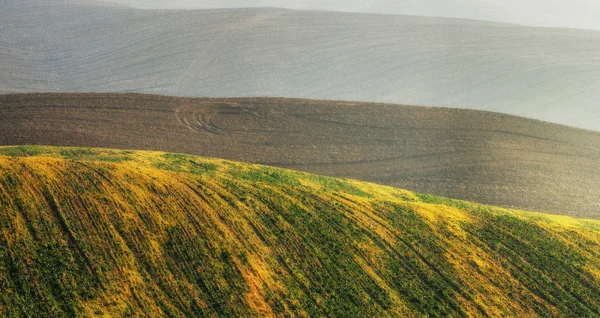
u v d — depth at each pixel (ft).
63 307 56.03
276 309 61.93
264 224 76.69
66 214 68.54
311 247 73.77
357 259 73.00
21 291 56.70
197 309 59.67
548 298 71.00
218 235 71.51
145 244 66.95
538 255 79.87
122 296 59.06
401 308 65.67
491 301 69.26
